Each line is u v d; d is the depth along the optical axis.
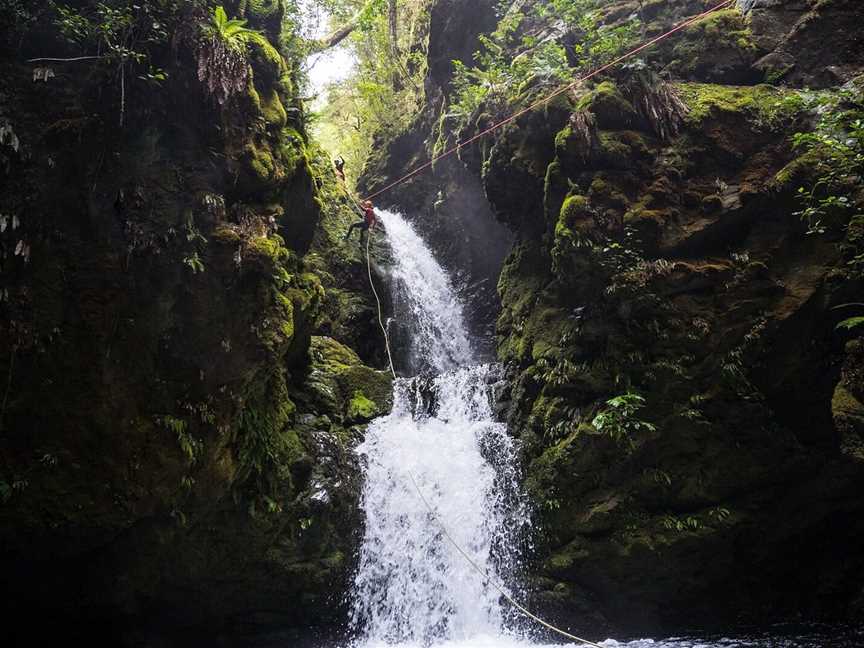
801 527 10.13
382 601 10.14
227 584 9.26
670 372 9.85
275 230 9.14
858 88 10.17
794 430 10.04
